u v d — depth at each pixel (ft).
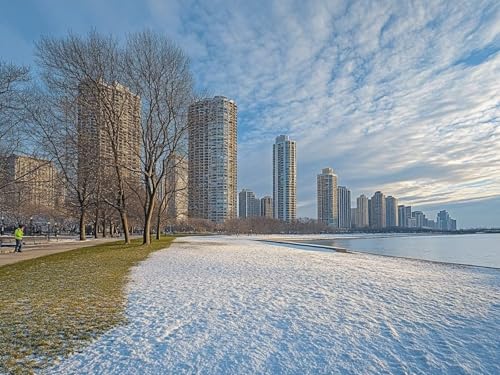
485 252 132.57
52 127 87.51
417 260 64.95
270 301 26.32
